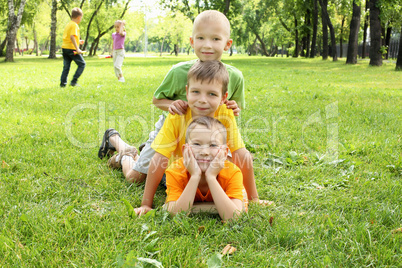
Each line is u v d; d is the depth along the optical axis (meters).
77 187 2.75
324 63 25.52
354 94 8.35
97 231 2.06
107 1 40.44
